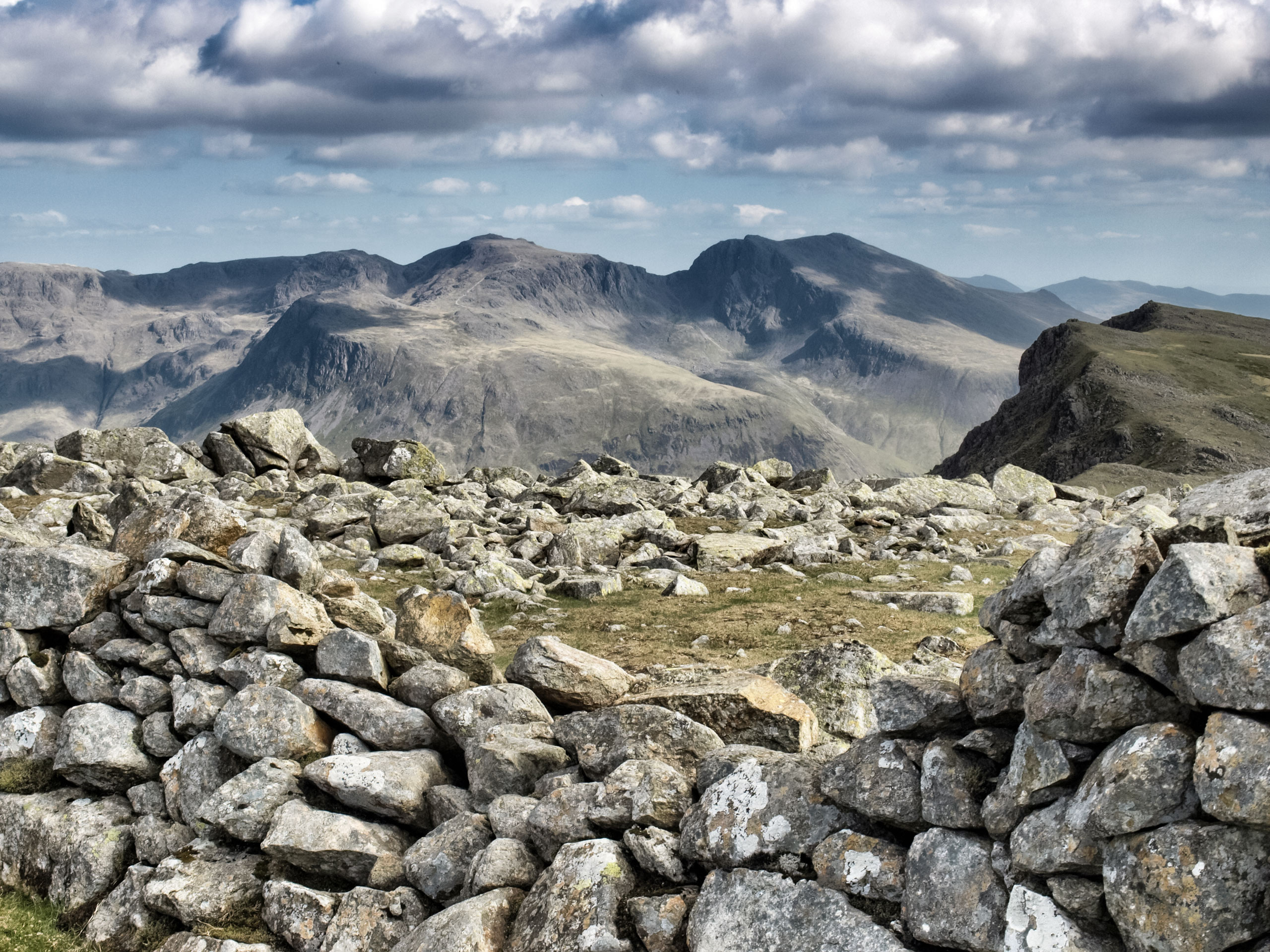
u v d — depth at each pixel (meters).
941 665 17.22
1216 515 8.73
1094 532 9.06
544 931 10.45
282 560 16.31
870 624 23.64
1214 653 7.37
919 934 8.75
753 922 9.57
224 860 13.56
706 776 11.24
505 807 12.14
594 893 10.47
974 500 47.88
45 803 15.52
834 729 13.15
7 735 16.25
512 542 39.59
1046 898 8.18
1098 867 7.82
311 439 57.44
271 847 12.82
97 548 17.70
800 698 13.62
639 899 10.34
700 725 12.09
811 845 9.84
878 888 9.24
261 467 55.06
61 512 37.16
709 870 10.49
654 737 12.16
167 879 13.38
